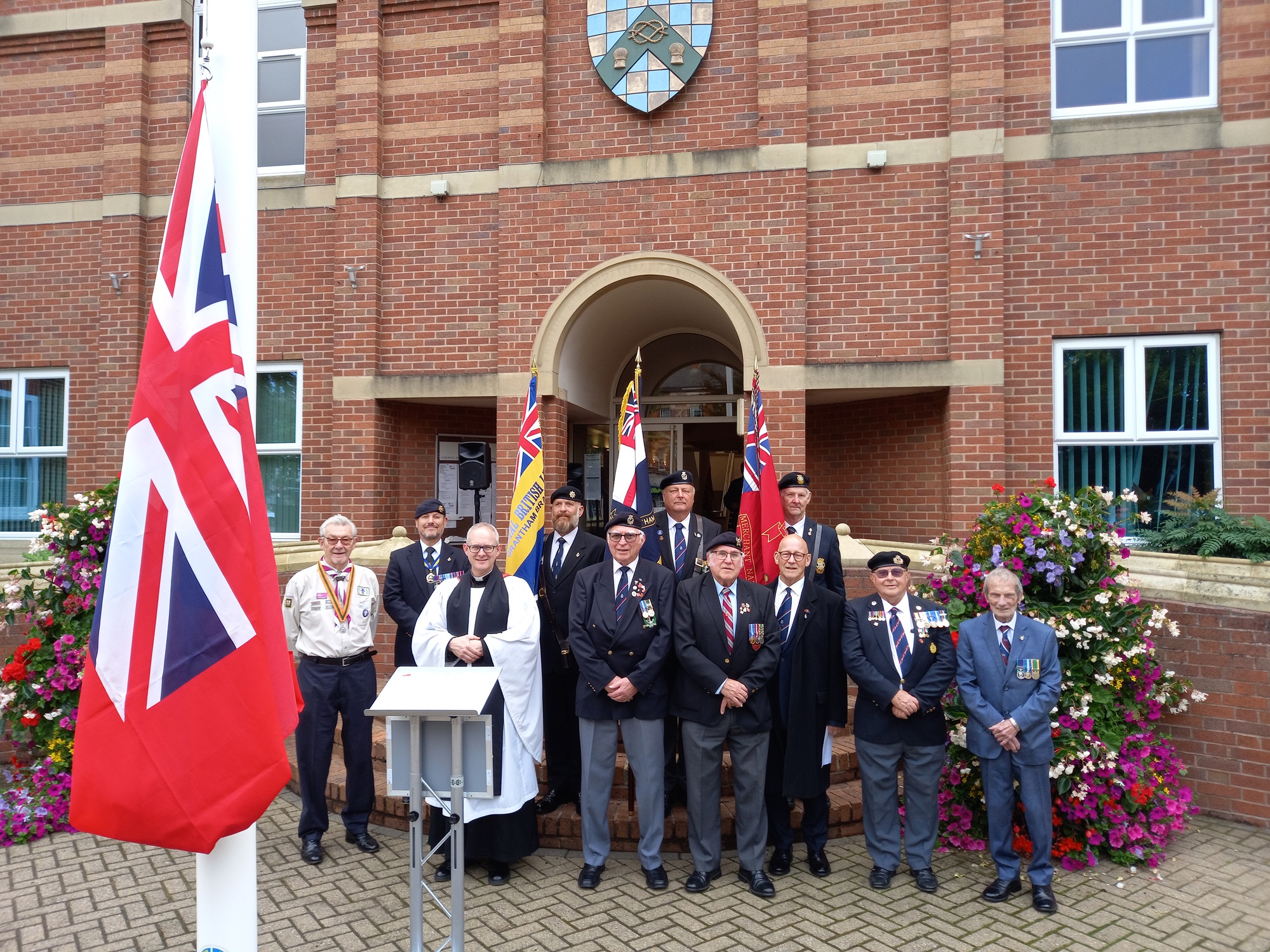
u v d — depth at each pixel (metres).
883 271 7.71
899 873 4.80
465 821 4.63
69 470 9.23
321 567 5.22
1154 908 4.36
